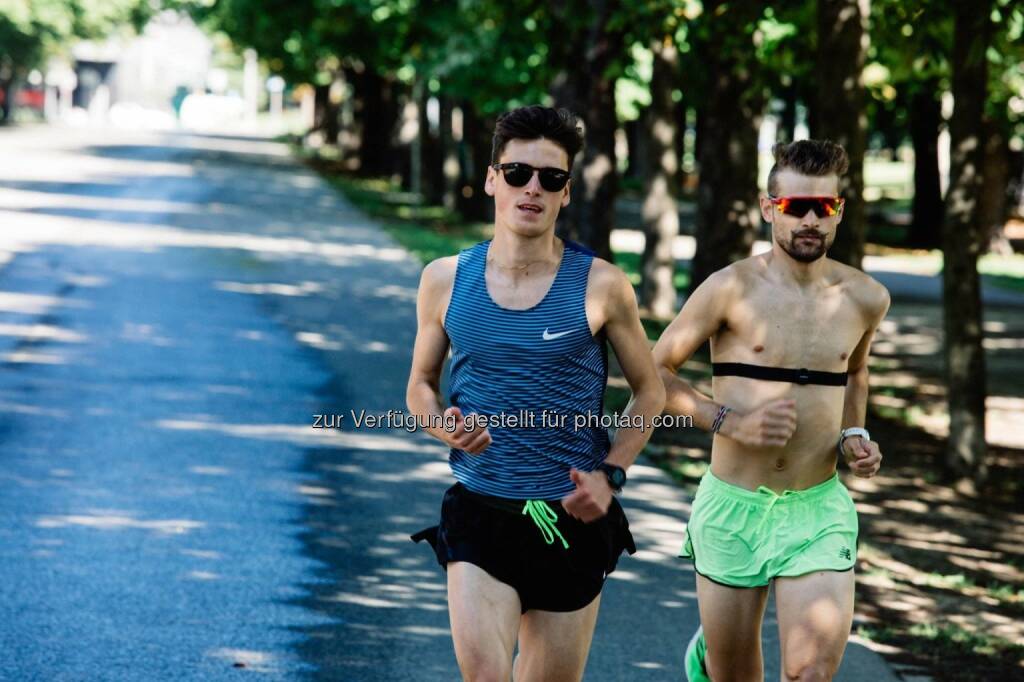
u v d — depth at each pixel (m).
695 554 13.41
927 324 58.31
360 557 21.05
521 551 11.71
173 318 43.44
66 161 126.12
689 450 31.14
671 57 51.22
